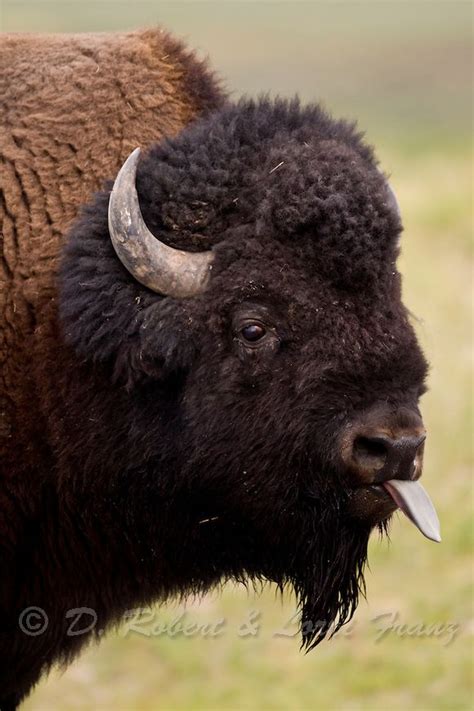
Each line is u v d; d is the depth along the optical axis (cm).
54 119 1708
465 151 7900
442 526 2992
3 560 1719
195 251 1565
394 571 2853
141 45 1791
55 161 1692
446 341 4091
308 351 1525
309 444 1537
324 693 2438
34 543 1727
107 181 1638
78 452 1656
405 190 6150
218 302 1544
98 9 17712
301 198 1529
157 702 2458
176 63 1797
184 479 1623
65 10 17362
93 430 1642
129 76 1750
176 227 1565
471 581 2761
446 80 11488
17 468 1684
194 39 14875
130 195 1534
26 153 1689
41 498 1702
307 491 1566
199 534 1680
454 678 2462
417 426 1512
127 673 2580
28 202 1673
